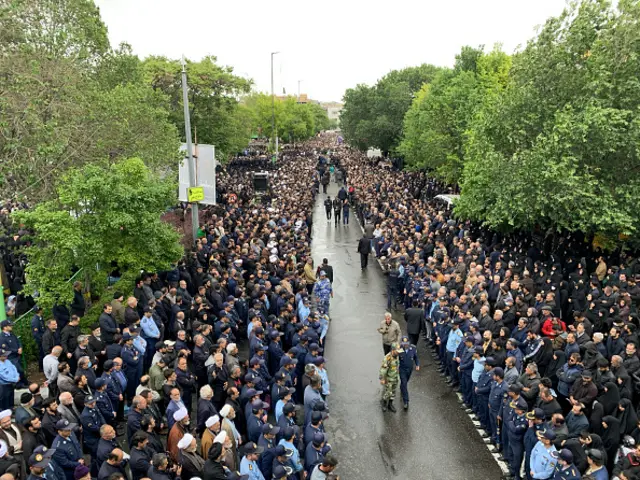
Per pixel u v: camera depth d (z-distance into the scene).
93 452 7.71
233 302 11.88
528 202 15.94
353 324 15.59
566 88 16.61
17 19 14.49
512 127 17.56
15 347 10.06
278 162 56.25
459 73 33.59
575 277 14.52
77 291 12.23
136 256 12.62
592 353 9.33
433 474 8.52
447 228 21.33
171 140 17.98
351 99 58.62
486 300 12.60
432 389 11.58
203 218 24.94
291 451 7.02
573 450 7.23
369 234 23.48
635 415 8.12
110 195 12.05
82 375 8.22
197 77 29.84
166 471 6.52
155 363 9.31
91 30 19.44
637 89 14.95
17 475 6.46
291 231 21.20
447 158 30.14
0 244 15.92
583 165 15.58
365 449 9.23
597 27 16.16
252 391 8.30
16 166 13.02
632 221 15.39
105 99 15.62
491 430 9.33
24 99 13.82
